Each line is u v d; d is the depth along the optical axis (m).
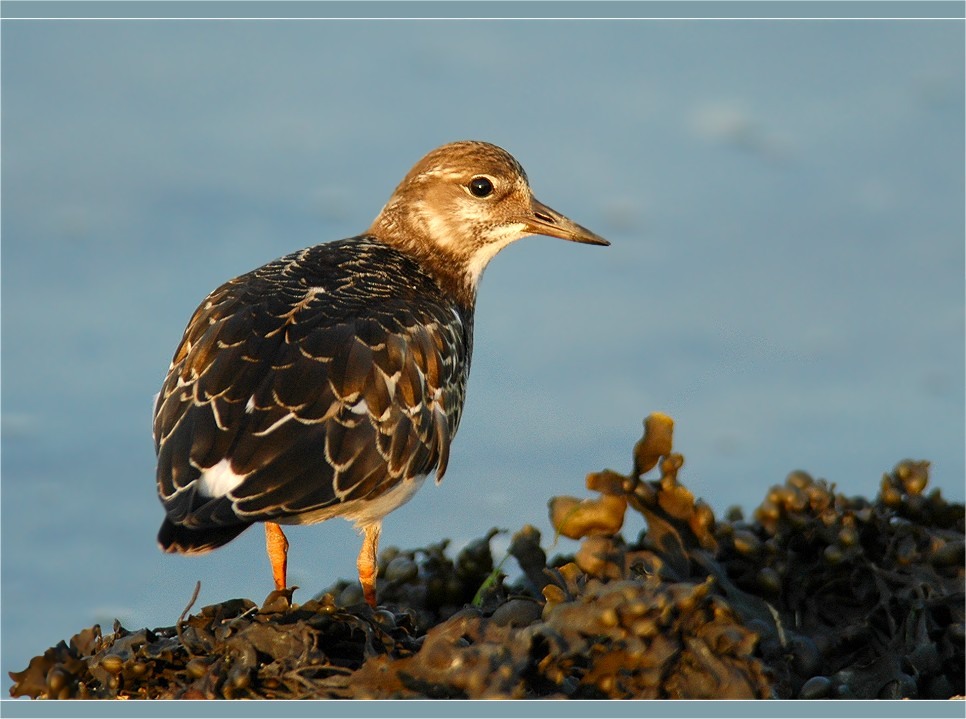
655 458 10.06
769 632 9.48
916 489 10.80
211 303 11.45
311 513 10.78
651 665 8.68
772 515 10.55
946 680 9.58
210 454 9.99
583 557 9.69
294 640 9.41
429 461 11.25
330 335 10.72
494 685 8.59
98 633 10.12
